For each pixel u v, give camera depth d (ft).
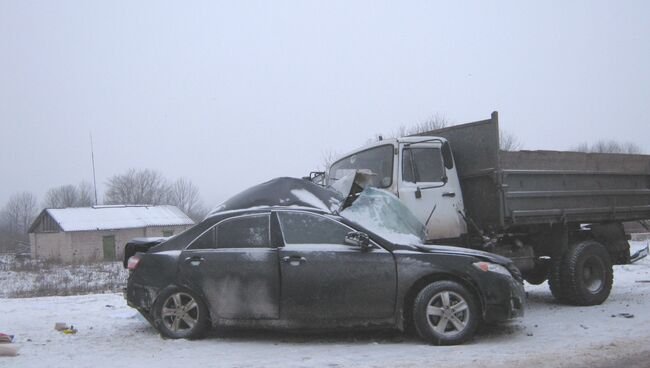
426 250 21.48
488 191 26.84
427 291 20.77
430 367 17.43
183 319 22.33
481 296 21.01
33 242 153.17
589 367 17.22
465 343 20.80
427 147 26.71
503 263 21.95
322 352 19.95
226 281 21.68
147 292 22.57
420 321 20.67
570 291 29.22
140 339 23.17
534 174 27.63
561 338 21.53
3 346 20.53
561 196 28.71
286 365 17.99
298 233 21.90
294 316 21.26
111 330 25.79
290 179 23.68
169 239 23.12
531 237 30.32
